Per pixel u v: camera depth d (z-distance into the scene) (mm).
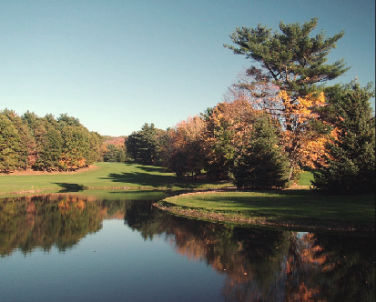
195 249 13812
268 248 13562
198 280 10234
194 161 52625
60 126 106562
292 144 33938
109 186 50406
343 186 23875
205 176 59781
